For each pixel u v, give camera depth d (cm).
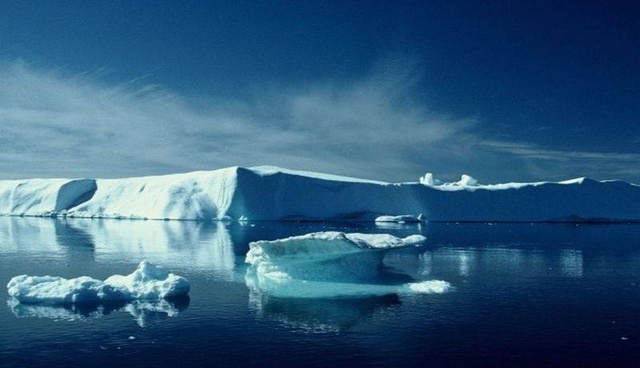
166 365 1395
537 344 1591
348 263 2716
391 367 1391
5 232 6059
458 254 3941
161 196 9681
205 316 1900
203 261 3453
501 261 3512
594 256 3838
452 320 1862
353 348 1541
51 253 3888
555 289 2453
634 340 1631
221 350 1518
